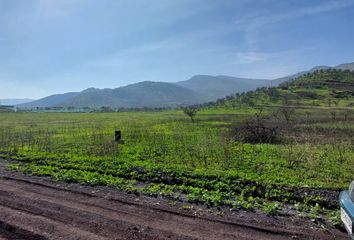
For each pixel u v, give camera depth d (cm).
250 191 845
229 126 3341
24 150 1775
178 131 2889
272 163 1314
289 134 2422
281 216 644
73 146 1967
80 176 1005
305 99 11138
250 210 681
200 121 4478
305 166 1241
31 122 5438
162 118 6088
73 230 575
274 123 3453
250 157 1454
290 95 12206
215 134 2511
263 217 636
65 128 3756
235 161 1363
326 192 809
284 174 1112
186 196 793
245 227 582
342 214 491
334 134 2442
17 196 798
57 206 714
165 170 1082
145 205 714
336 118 4375
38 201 753
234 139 2148
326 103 9400
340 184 958
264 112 6238
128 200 754
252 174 1077
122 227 586
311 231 561
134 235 551
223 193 813
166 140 2183
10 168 1181
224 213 659
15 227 593
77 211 678
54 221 620
